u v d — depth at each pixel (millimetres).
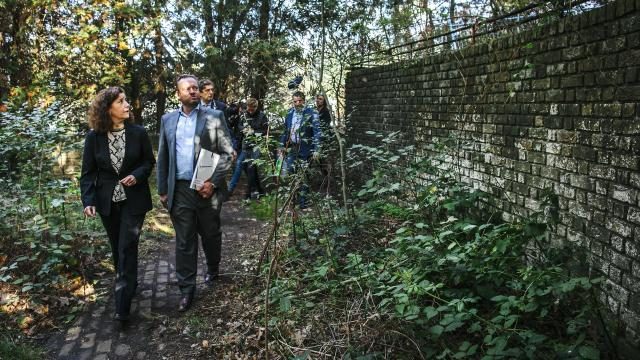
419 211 4945
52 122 5578
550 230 3889
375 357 3102
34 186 5352
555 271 3156
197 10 11203
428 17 6754
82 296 4453
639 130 2922
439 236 3666
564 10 4109
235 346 3564
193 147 4273
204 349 3592
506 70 4738
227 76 11883
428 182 5902
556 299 3184
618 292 3068
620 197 3086
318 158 5426
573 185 3641
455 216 5035
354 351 3178
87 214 3951
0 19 8742
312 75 5949
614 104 3174
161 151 4363
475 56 5375
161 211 7582
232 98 12000
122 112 3945
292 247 5047
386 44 7863
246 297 4363
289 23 9141
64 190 5930
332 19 5965
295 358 3061
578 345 2920
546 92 4039
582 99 3539
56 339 3750
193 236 4312
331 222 5227
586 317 3078
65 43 8828
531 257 3945
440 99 6242
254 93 10227
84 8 9016
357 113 9273
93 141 3980
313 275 4254
